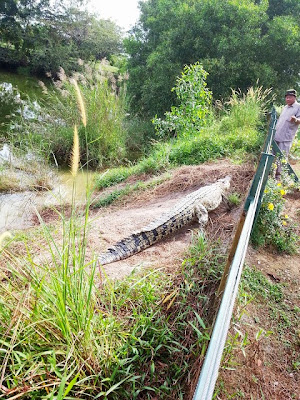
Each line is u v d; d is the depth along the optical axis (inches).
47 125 402.9
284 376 110.3
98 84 406.6
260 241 171.8
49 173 317.1
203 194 186.2
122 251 139.6
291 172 249.0
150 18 641.0
